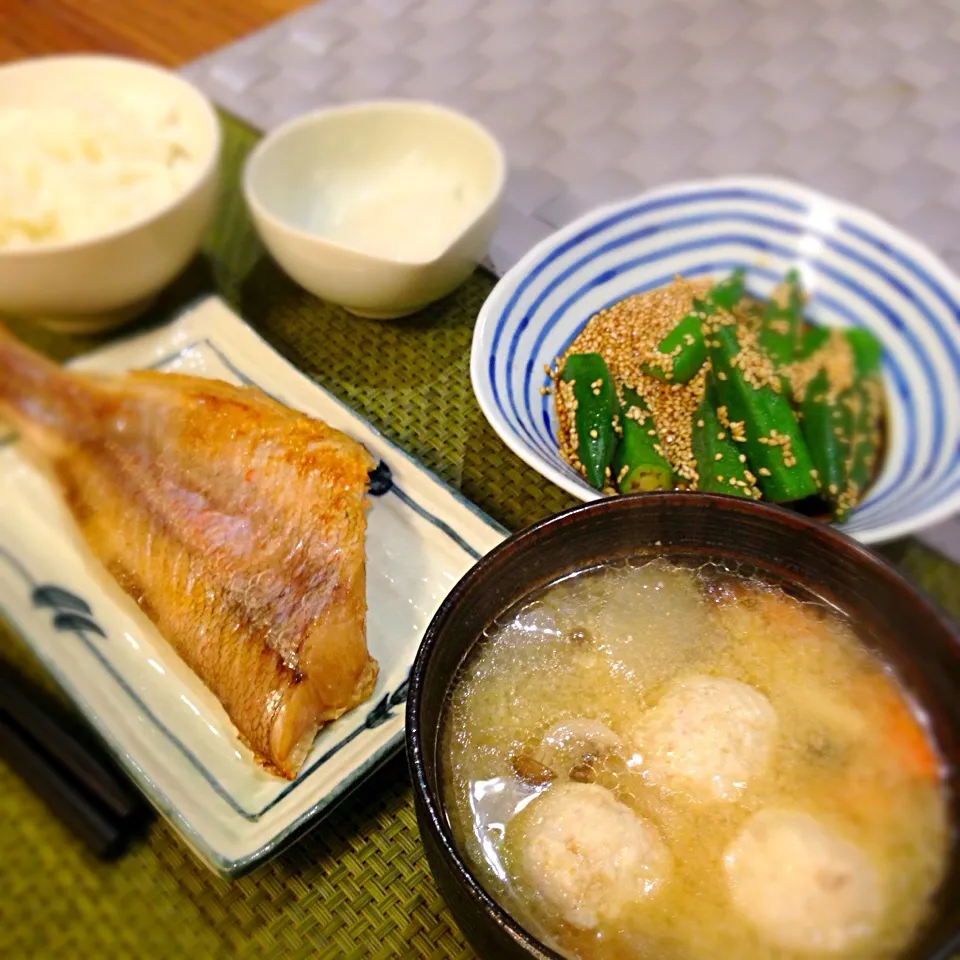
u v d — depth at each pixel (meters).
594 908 0.24
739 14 0.53
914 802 0.24
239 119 0.51
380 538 0.36
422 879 0.29
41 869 0.30
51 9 0.58
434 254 0.42
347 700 0.31
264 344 0.41
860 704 0.25
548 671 0.27
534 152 0.48
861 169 0.45
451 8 0.56
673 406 0.38
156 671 0.34
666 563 0.28
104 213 0.41
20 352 0.34
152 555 0.33
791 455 0.36
